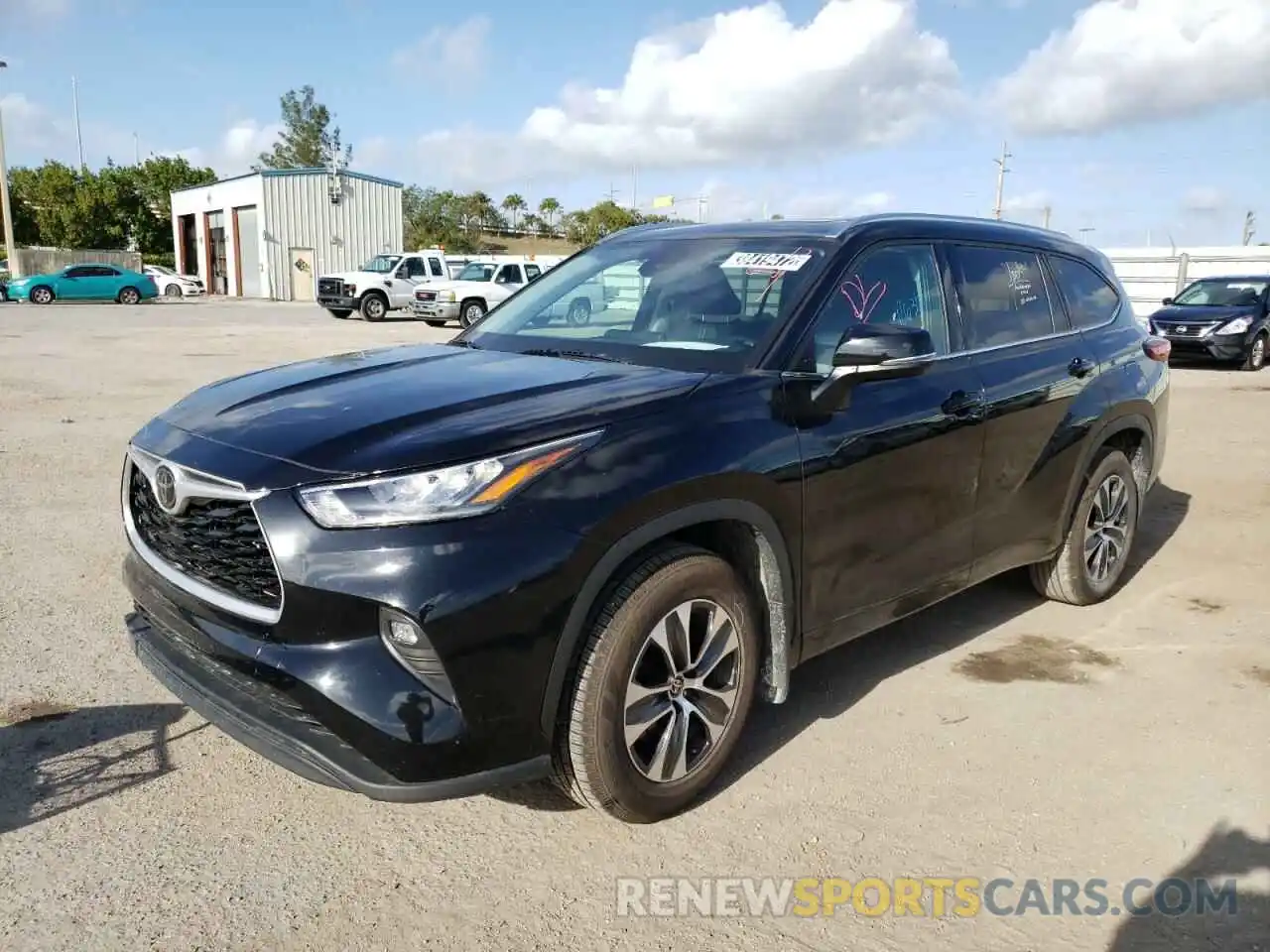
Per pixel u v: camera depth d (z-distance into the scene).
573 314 4.09
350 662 2.56
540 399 3.00
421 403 3.00
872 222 3.98
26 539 5.77
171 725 3.64
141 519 3.24
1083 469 4.71
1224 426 10.64
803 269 3.68
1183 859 2.98
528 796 3.28
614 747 2.86
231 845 2.95
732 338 3.49
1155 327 17.12
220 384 3.64
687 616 3.01
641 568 2.89
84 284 35.12
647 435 2.91
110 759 3.40
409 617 2.51
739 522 3.19
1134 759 3.55
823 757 3.54
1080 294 4.99
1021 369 4.29
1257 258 27.06
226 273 47.50
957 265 4.21
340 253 44.53
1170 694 4.07
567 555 2.67
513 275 27.09
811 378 3.39
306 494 2.61
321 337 20.95
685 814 3.17
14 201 58.81
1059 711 3.91
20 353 16.17
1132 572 5.64
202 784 3.27
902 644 4.57
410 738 2.52
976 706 3.95
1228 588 5.38
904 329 3.28
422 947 2.55
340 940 2.57
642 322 3.82
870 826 3.12
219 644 2.76
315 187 43.34
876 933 2.65
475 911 2.70
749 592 3.28
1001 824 3.15
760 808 3.21
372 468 2.61
